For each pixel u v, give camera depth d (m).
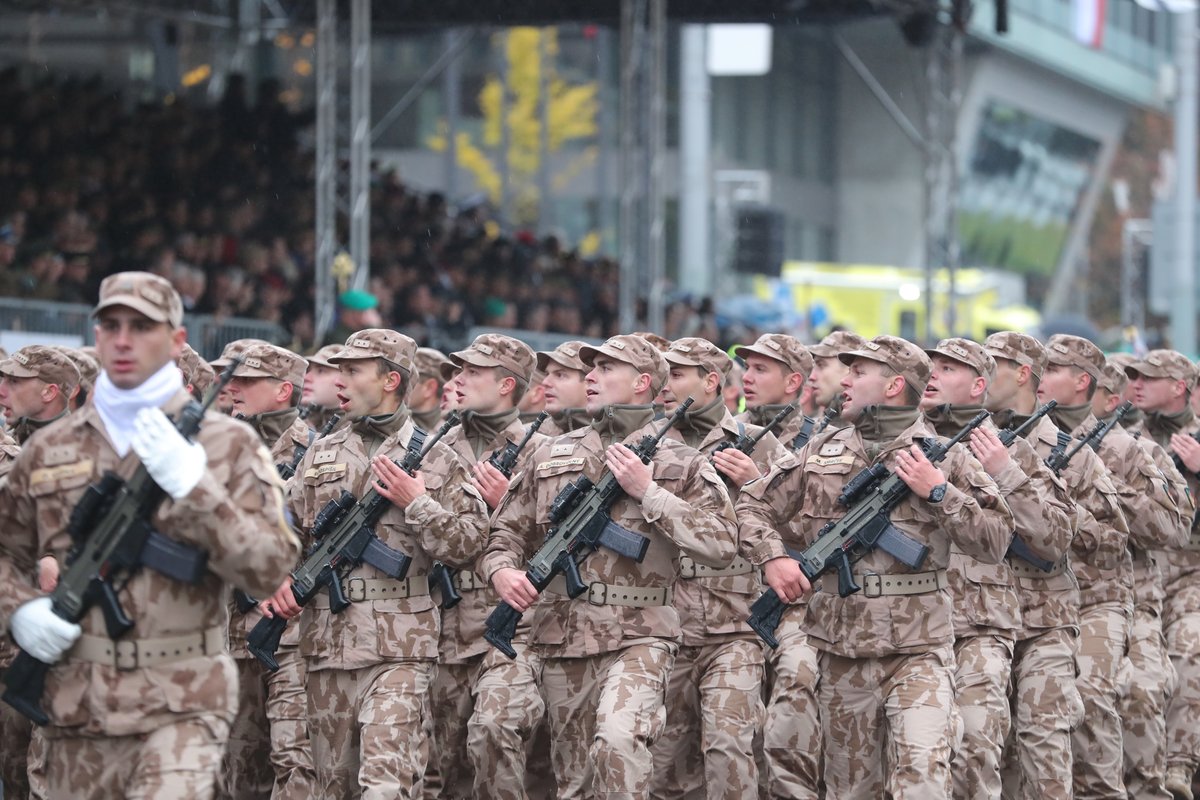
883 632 24.55
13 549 19.05
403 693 24.67
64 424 18.89
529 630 27.84
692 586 27.89
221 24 67.38
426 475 25.28
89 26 65.31
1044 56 118.56
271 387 29.64
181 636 18.53
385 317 57.75
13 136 51.69
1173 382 35.75
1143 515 31.05
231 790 28.53
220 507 18.03
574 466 25.25
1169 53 135.50
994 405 30.09
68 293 48.41
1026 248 125.44
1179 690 33.97
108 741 18.47
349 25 66.00
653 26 59.81
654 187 60.00
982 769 26.50
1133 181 134.62
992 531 24.17
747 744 27.31
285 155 60.88
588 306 68.12
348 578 25.03
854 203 112.88
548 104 97.56
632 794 23.69
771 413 32.31
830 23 64.50
